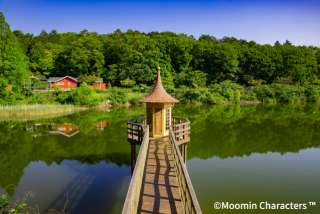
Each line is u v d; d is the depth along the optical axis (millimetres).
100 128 31734
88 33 126562
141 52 78812
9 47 48750
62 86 65750
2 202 9008
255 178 17344
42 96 51531
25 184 16344
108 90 60750
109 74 74438
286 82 79438
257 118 39750
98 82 69000
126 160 21000
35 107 42500
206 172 18375
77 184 16422
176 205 8164
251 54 85062
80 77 71188
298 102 64438
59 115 40781
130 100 55938
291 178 17438
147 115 17078
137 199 7934
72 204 13812
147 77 70938
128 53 77688
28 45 89125
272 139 27531
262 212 13031
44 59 81062
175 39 89312
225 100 60656
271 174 18094
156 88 17391
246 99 64125
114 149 23781
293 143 26141
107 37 107688
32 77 62469
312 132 30734
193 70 83125
